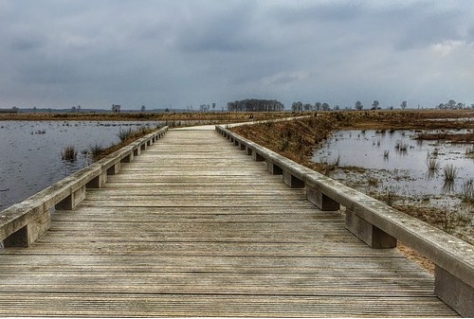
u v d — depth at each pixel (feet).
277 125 110.93
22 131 151.02
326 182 16.74
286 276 10.50
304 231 14.48
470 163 66.64
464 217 31.63
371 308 8.77
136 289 9.66
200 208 17.81
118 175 26.94
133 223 15.43
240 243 13.16
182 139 62.59
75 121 261.03
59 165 64.69
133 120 254.06
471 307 8.02
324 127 154.81
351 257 11.89
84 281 10.10
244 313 8.55
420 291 9.61
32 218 12.80
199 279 10.27
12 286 9.80
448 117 260.01
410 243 9.87
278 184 23.58
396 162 68.39
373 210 12.05
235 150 44.60
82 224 15.23
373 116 241.96
